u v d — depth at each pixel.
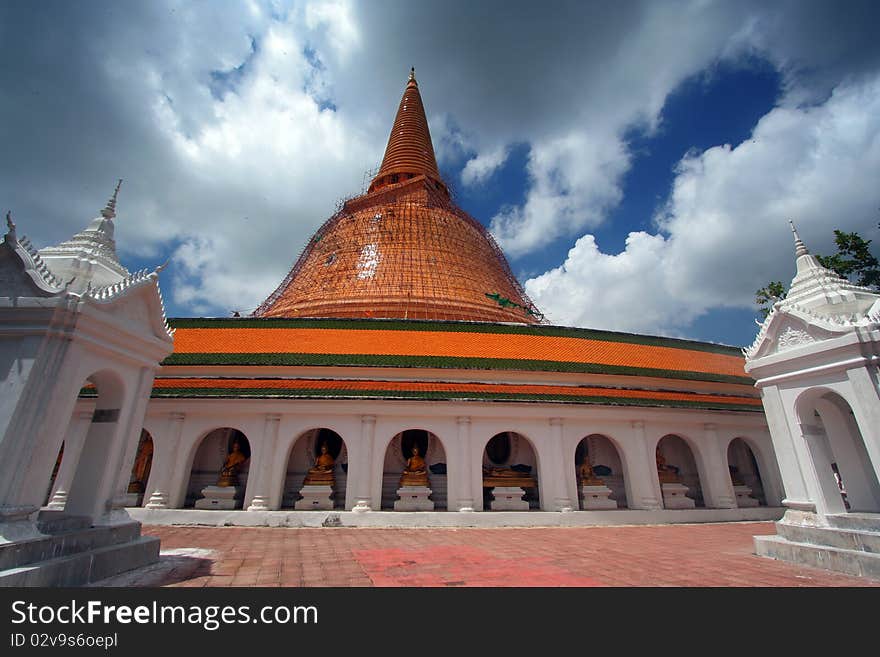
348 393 18.31
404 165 41.66
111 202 10.23
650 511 18.27
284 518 16.06
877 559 8.20
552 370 20.52
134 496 17.92
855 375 9.21
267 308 30.53
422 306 27.06
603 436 21.56
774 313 11.03
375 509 17.03
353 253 30.39
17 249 7.40
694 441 20.84
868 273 23.41
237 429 17.97
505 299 29.81
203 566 9.13
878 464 8.70
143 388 9.27
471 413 18.36
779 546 10.10
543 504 18.11
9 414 6.55
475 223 36.25
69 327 7.21
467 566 9.41
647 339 24.28
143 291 9.07
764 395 11.33
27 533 6.50
